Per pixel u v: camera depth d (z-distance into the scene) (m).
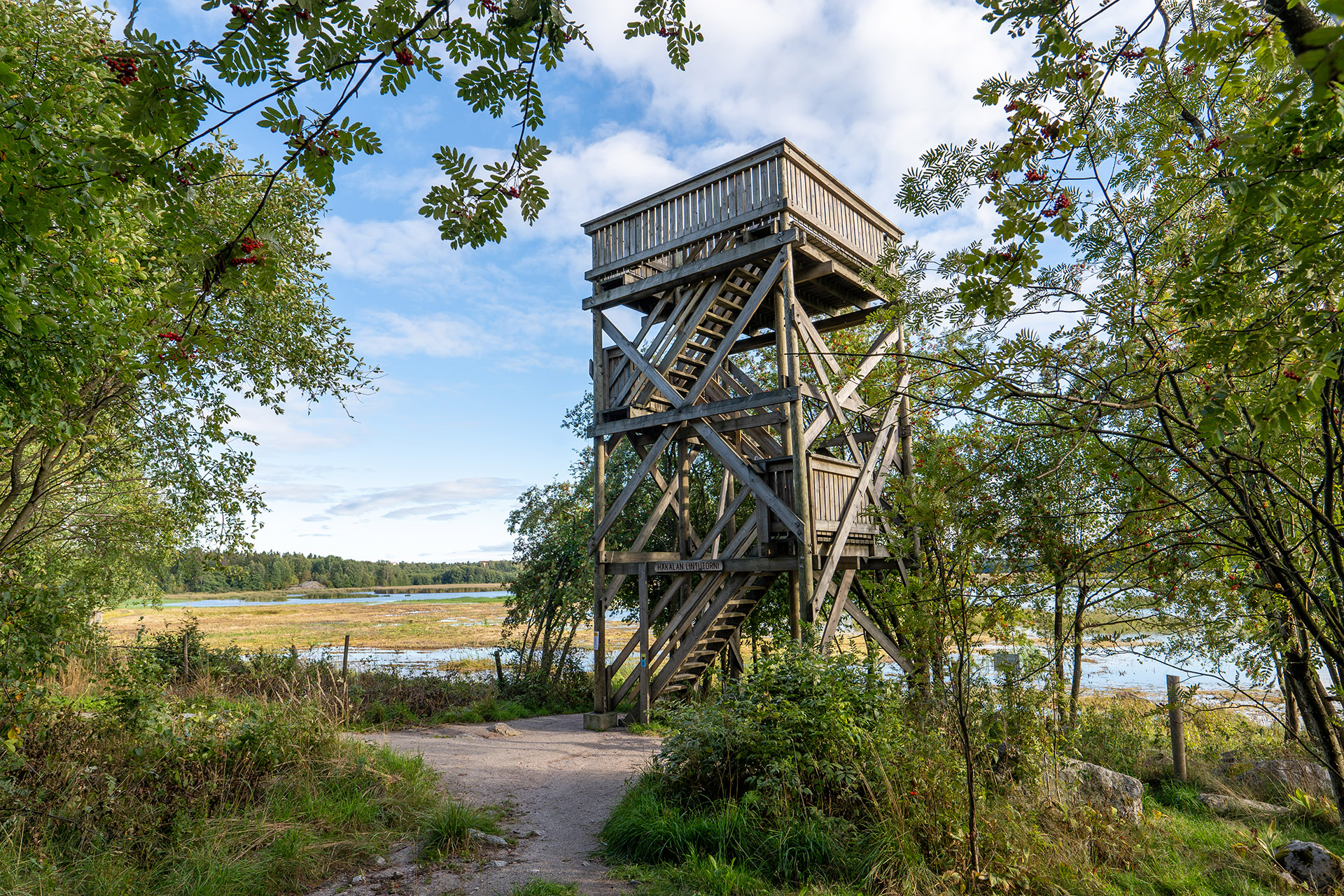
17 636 5.57
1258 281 2.56
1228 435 2.94
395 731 10.82
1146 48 2.79
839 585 10.98
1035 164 2.90
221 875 4.67
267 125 2.08
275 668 13.23
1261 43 2.51
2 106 3.10
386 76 2.16
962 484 4.18
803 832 5.04
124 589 14.72
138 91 1.92
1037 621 7.00
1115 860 5.67
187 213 2.15
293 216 9.98
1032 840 5.14
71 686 9.22
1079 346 3.28
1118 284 3.08
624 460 16.39
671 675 11.07
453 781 7.34
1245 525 3.48
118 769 5.84
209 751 6.11
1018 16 2.50
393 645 29.98
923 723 5.56
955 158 3.11
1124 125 3.29
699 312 11.09
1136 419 3.58
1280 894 5.35
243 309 10.36
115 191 2.11
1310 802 7.01
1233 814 7.41
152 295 6.59
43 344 5.30
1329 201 2.16
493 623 41.97
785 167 10.25
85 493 11.93
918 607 4.86
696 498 15.43
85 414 9.04
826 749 5.77
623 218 11.97
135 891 4.55
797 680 6.42
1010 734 5.68
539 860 5.28
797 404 9.91
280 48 1.98
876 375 3.72
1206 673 6.03
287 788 6.07
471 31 2.20
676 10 2.37
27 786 5.23
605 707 11.38
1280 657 5.09
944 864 4.82
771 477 10.59
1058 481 4.25
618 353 12.27
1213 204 3.25
